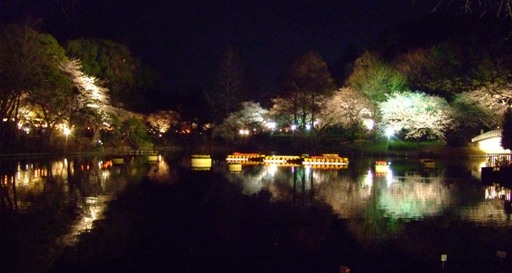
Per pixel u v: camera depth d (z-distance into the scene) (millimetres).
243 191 28484
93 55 64375
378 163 42125
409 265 14914
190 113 80500
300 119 75062
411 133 59938
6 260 14906
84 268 14445
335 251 16234
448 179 34438
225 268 14664
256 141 75250
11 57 46094
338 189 29438
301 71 73750
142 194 26938
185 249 16391
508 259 15336
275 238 17781
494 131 55438
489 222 19953
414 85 65375
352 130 68500
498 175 32594
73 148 55875
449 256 15633
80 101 53781
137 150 66250
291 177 36125
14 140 49062
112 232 18250
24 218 20188
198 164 45094
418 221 20188
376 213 21891
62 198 25094
